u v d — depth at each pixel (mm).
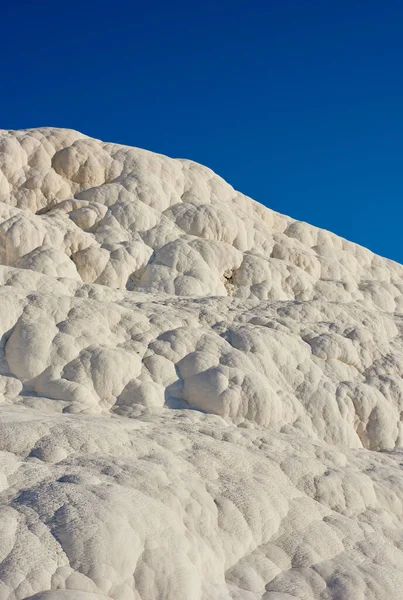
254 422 13656
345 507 10078
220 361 14312
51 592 6223
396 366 16828
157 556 7160
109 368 13086
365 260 27422
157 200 24406
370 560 8961
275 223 26938
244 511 8812
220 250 23016
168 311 15867
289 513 9281
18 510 7117
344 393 15211
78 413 11984
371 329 18656
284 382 14898
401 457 13891
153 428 10492
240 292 22594
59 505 7219
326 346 16219
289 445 11258
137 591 6855
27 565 6402
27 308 13836
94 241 21875
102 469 8367
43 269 19797
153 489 8211
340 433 14570
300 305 18609
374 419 15180
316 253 26312
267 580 8172
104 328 14117
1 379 12672
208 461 9594
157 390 13445
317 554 8758
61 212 22875
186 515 8203
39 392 12664
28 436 8914
